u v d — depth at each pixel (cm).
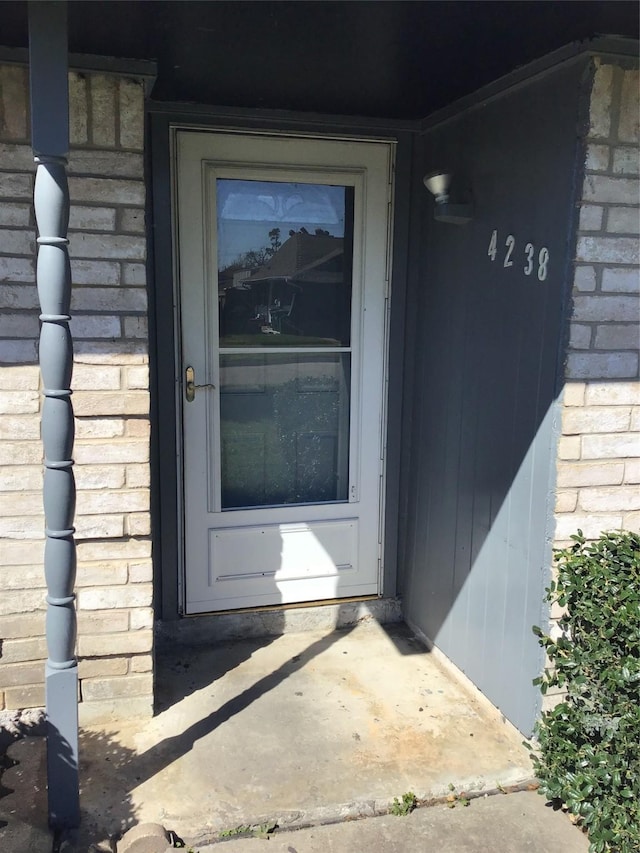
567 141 242
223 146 325
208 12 211
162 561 342
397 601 379
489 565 296
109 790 250
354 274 351
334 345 359
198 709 300
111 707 289
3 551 267
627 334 253
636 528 265
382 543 374
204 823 235
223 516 350
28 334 258
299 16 213
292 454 363
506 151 277
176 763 265
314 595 370
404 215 349
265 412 356
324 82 281
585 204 240
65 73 191
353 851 229
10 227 252
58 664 221
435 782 257
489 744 279
